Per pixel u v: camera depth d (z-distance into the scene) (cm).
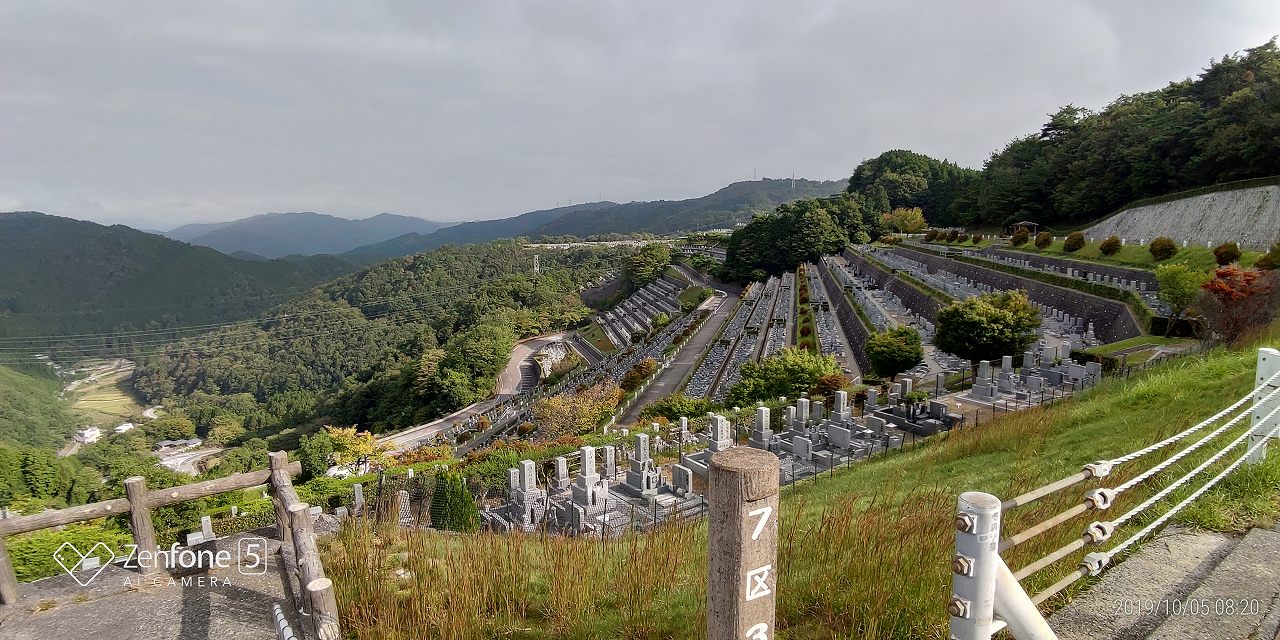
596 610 564
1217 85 5984
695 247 15050
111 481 3256
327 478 2242
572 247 19412
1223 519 562
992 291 4425
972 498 320
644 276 12412
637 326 9388
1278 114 4100
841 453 1914
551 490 1902
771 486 297
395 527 810
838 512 699
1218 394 1037
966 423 1839
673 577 589
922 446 1580
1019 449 1162
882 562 504
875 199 10475
